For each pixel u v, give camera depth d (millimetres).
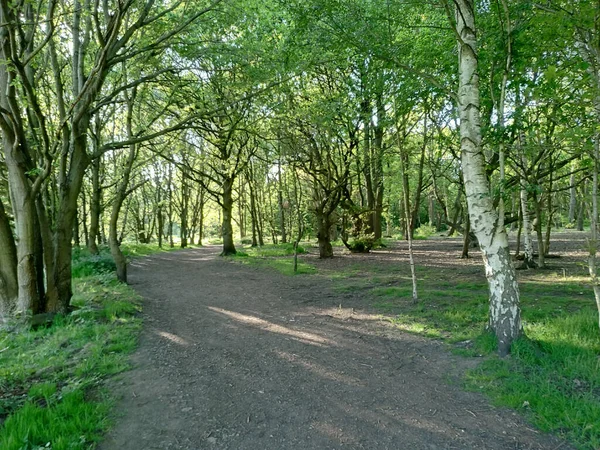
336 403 4055
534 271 11266
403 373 4750
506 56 5176
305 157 16016
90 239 16891
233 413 3877
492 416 3660
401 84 7668
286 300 9281
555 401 3713
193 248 33156
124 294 9773
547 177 14281
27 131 8258
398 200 31109
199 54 8883
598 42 4340
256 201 34406
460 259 15508
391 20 6363
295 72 9055
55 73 7484
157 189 32625
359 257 17391
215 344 6039
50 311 7145
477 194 5191
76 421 3557
